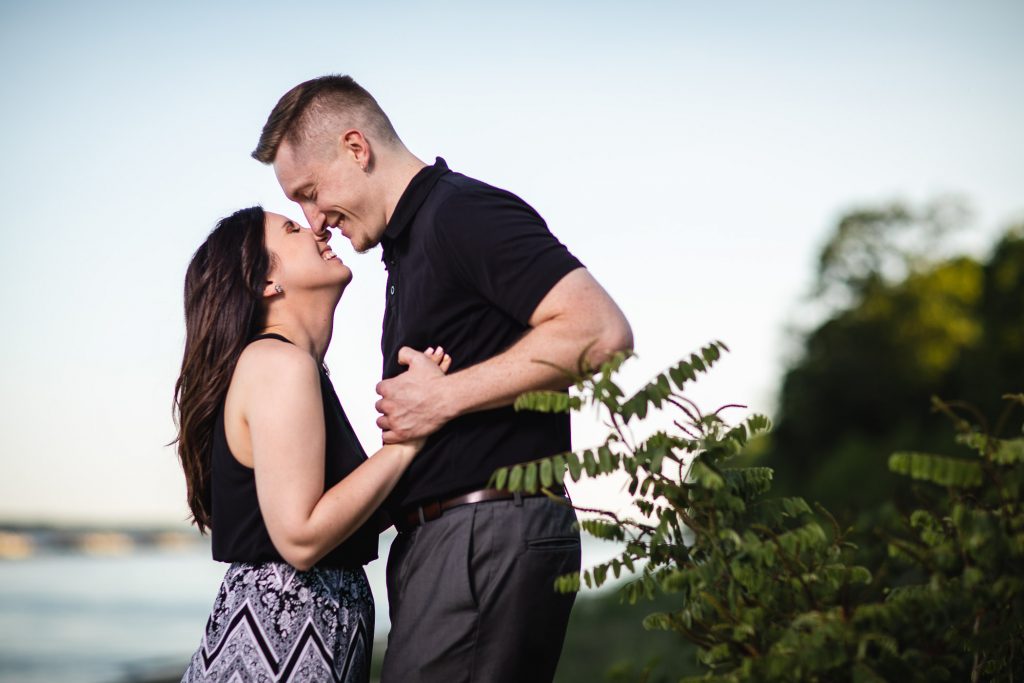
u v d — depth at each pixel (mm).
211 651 2195
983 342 32875
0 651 20891
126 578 56094
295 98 2535
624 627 10273
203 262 2365
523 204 2404
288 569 2209
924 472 1668
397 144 2611
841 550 1895
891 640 1601
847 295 42500
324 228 2555
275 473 2137
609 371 1841
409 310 2439
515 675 2291
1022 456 1637
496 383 2191
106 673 15336
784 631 1685
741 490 1873
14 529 80875
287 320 2416
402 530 2418
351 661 2264
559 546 2332
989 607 1688
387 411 2289
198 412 2309
